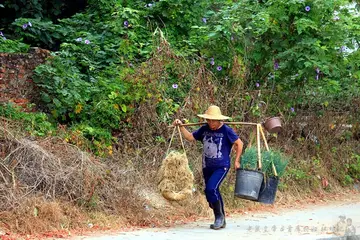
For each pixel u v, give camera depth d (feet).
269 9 79.25
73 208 55.72
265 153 59.47
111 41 79.10
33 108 66.44
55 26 81.46
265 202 58.85
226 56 79.36
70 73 70.13
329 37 79.36
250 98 77.56
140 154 68.69
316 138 87.25
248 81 81.46
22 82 66.28
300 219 64.69
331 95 90.68
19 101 65.82
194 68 74.08
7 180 54.80
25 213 51.85
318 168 84.53
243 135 75.87
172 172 57.11
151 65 71.51
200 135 58.44
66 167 58.44
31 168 56.59
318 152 87.15
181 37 82.94
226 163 57.26
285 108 83.92
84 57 74.08
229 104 75.87
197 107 72.13
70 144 61.93
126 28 79.41
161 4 81.76
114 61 76.54
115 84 71.26
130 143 69.46
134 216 58.44
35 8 84.74
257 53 81.15
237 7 80.48
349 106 92.89
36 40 81.05
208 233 54.65
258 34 80.48
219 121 57.47
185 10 82.89
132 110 70.59
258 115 77.20
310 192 80.94
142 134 69.92
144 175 66.08
